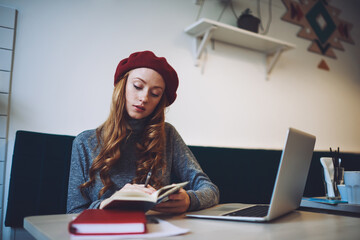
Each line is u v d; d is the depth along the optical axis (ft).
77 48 5.71
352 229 2.21
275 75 8.50
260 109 8.02
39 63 5.32
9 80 5.01
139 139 4.14
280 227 2.24
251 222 2.43
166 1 6.86
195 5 7.27
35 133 4.64
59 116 5.40
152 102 3.80
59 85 5.46
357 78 10.52
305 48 9.31
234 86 7.64
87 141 3.91
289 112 8.60
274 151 7.08
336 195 3.81
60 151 4.77
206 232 2.01
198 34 6.97
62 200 4.61
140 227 1.85
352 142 9.95
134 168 3.92
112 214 2.09
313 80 9.33
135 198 2.15
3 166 4.86
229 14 7.77
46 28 5.45
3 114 4.92
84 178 3.67
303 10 9.37
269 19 8.54
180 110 6.71
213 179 5.98
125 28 6.27
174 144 4.56
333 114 9.64
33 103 5.20
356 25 10.78
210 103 7.16
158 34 6.64
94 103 5.75
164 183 4.02
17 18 5.21
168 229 2.00
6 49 5.03
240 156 6.48
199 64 7.14
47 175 4.58
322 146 9.20
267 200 6.58
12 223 4.22
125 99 3.88
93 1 5.98
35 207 4.40
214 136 7.11
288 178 2.52
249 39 7.43
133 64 3.77
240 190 6.26
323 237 1.93
